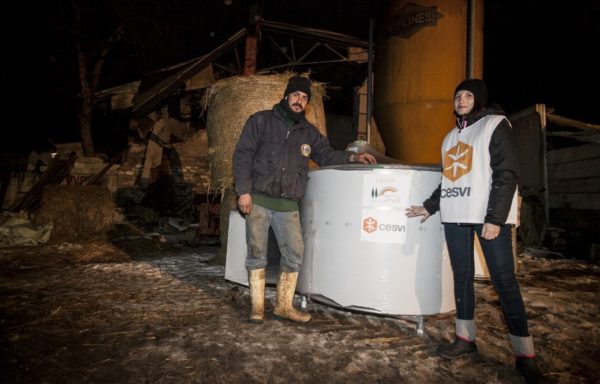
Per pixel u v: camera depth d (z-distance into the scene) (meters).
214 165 4.02
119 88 9.30
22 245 5.76
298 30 7.36
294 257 2.47
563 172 6.29
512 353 2.04
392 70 6.09
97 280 3.59
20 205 8.30
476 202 1.82
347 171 2.41
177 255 5.25
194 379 1.69
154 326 2.34
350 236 2.38
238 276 3.21
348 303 2.37
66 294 3.07
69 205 6.41
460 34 5.80
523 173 6.93
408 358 1.95
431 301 2.29
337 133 10.49
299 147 2.45
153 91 8.10
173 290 3.22
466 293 2.00
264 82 3.77
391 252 2.29
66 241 6.07
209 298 2.98
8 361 1.85
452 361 1.92
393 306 2.28
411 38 5.89
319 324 2.44
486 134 1.81
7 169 9.30
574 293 3.38
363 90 9.41
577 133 6.16
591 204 5.66
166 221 7.41
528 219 5.94
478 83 1.92
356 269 2.35
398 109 5.99
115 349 2.00
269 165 2.39
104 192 6.80
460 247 1.99
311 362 1.87
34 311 2.62
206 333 2.22
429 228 2.29
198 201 8.76
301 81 2.40
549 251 5.59
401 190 2.29
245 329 2.30
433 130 5.81
